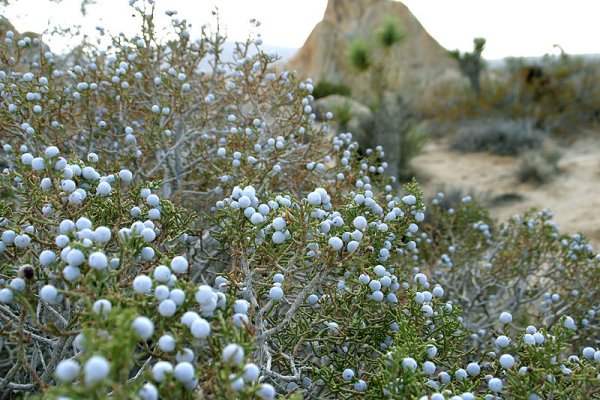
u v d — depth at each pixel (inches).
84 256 52.6
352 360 81.7
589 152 513.7
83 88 132.0
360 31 1350.9
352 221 87.4
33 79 136.1
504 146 554.9
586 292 150.6
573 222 323.6
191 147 163.2
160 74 147.1
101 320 42.6
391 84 490.0
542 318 151.6
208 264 106.3
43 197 75.7
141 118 171.2
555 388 66.5
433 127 706.8
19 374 92.7
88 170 77.3
